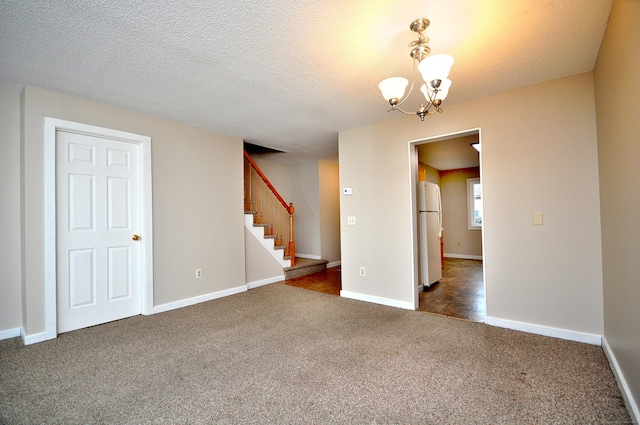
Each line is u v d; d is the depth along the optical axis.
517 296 2.71
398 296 3.52
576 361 2.10
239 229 4.30
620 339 1.80
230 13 1.66
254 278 4.60
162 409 1.64
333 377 1.95
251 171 5.58
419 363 2.12
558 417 1.53
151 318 3.15
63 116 2.74
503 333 2.63
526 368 2.02
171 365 2.13
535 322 2.63
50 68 2.28
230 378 1.96
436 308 3.43
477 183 7.26
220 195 4.07
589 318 2.40
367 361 2.16
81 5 1.58
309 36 1.89
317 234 6.25
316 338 2.59
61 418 1.58
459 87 2.66
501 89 2.71
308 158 6.09
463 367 2.05
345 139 3.97
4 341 2.56
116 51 2.05
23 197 2.60
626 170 1.60
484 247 2.88
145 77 2.43
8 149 2.68
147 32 1.83
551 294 2.55
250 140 4.52
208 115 3.36
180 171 3.62
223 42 1.95
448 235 7.68
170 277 3.48
